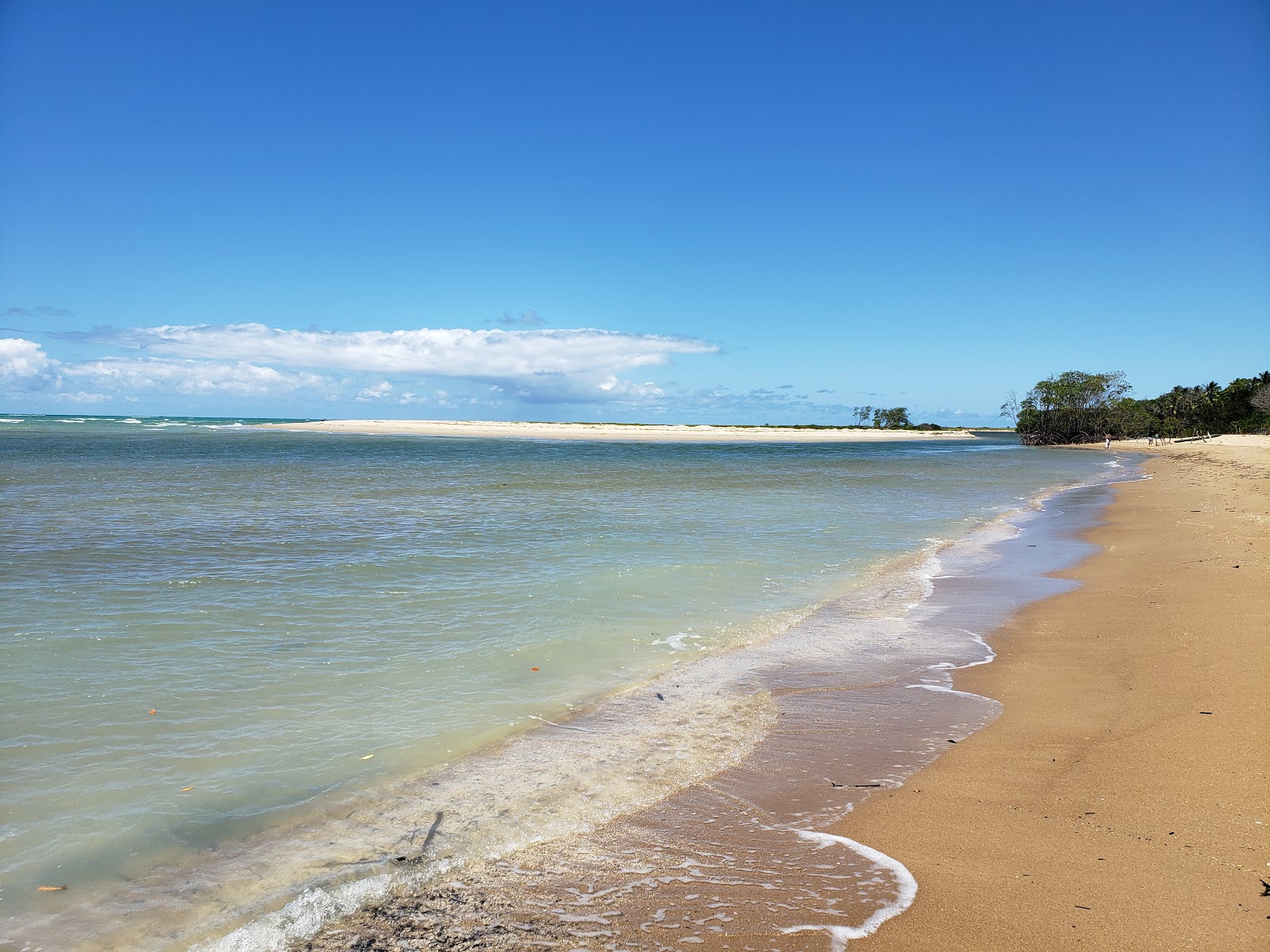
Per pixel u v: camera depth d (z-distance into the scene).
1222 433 92.50
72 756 5.44
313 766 5.38
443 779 5.22
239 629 8.82
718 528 17.64
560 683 7.21
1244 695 6.27
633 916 3.68
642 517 19.61
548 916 3.69
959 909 3.69
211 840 4.39
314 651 8.04
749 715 6.47
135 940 3.50
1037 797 4.85
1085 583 11.67
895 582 11.95
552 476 35.66
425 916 3.70
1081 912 3.61
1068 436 102.25
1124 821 4.46
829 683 7.30
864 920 3.62
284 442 74.19
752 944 3.44
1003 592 11.29
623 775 5.31
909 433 162.62
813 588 11.50
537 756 5.61
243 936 3.53
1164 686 6.73
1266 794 4.62
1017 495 27.11
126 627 8.79
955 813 4.68
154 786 5.04
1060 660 7.84
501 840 4.43
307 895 3.84
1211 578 10.84
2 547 13.70
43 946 3.45
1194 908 3.59
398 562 12.95
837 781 5.21
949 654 8.23
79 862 4.14
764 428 159.12
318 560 13.10
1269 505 19.06
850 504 23.69
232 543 14.73
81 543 14.40
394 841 4.40
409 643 8.37
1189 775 4.96
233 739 5.82
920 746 5.80
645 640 8.66
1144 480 32.88
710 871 4.10
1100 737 5.75
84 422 148.38
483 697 6.82
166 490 25.41
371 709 6.46
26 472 32.72
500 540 15.49
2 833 4.41
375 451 61.50
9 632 8.42
